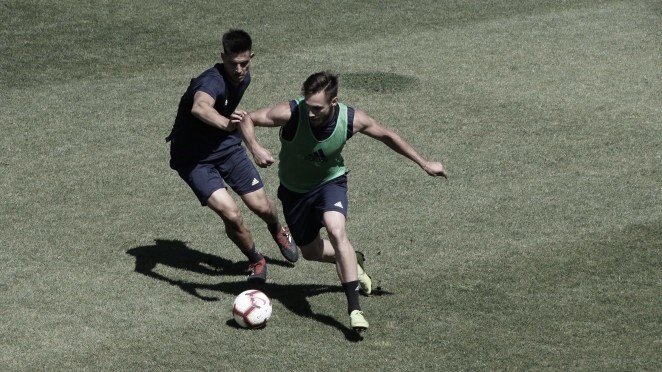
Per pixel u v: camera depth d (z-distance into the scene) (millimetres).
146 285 35281
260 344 31141
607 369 29781
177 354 30484
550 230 40062
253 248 35375
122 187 44438
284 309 33531
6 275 35750
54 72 59406
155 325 32281
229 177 35656
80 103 54938
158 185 44781
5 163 46844
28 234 39375
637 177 45750
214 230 40438
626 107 55219
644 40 66812
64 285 35094
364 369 29719
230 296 34562
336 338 31562
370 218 41281
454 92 57188
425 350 30844
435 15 71375
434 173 31922
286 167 32281
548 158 48125
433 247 38562
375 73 60000
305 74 59812
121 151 48688
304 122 30969
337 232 31469
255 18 69125
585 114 54031
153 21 67500
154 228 40344
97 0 70375
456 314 33188
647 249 38312
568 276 36062
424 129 51875
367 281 33938
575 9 73312
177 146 35250
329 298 34469
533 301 34156
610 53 64312
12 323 32281
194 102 33188
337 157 32188
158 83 58188
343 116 31156
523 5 74125
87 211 41812
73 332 31781
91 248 38250
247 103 55375
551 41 66500
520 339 31547
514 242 38969
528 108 54875
